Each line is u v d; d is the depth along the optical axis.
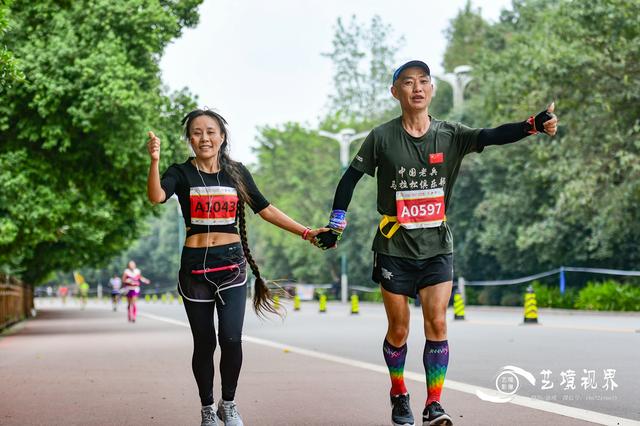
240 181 9.18
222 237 9.08
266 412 10.60
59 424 10.02
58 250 55.81
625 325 28.44
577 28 37.75
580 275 53.03
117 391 12.95
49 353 20.88
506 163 52.81
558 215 44.62
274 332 27.09
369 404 11.20
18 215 32.91
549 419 9.65
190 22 38.72
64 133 32.59
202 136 9.05
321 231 9.45
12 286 41.34
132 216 42.94
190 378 14.65
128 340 25.62
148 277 158.38
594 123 38.97
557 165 39.75
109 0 32.66
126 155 32.91
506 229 53.69
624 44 36.31
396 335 9.31
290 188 95.56
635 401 11.02
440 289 9.16
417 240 9.12
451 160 9.18
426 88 9.09
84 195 35.28
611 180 38.81
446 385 12.75
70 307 85.31
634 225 41.22
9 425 9.99
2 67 15.66
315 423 9.80
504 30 67.50
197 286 9.06
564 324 29.48
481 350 18.64
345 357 18.06
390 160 9.17
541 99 38.28
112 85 31.44
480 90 60.56
